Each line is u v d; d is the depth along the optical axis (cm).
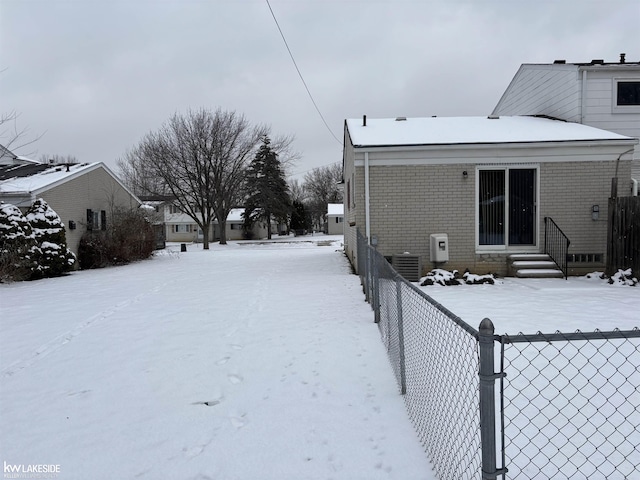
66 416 351
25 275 1114
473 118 1284
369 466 265
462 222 1001
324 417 331
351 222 1252
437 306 271
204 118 2902
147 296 851
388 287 454
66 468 277
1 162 2055
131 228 1625
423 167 999
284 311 673
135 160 3462
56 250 1223
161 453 291
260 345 507
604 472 248
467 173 992
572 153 977
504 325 556
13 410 364
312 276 1055
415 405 327
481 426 197
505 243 1006
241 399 370
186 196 3234
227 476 262
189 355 482
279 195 4319
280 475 260
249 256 1828
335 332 549
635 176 1193
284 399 366
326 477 256
